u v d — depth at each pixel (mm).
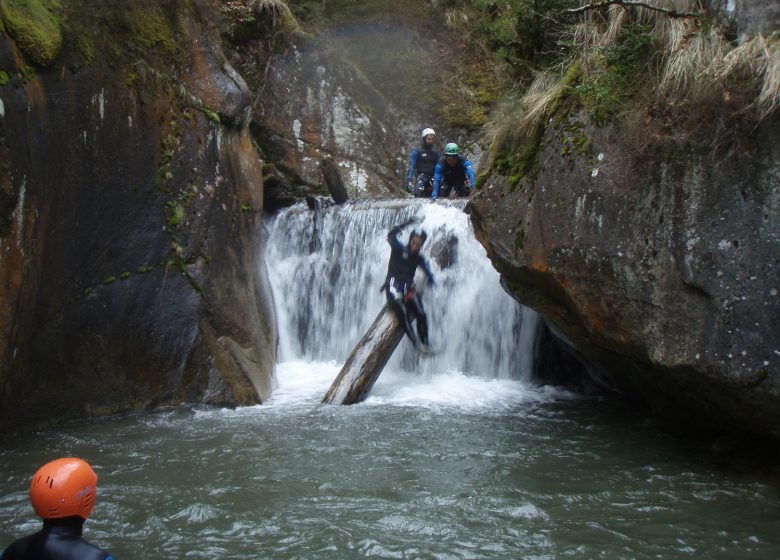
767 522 4254
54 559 2131
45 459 5605
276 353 9312
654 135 4969
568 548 3922
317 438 6164
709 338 4648
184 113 8031
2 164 5695
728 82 4594
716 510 4453
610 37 5645
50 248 6570
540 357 8633
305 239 10727
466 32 14523
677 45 5035
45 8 6582
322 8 14062
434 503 4594
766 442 5121
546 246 5629
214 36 8828
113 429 6508
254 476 5133
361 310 9938
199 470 5273
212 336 7758
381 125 13664
